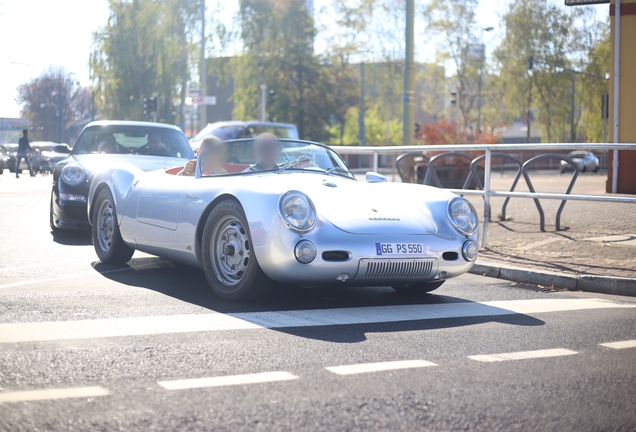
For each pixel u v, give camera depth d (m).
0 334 4.04
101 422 2.75
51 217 9.09
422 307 5.22
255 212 4.90
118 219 6.48
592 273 6.52
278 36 55.62
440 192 5.61
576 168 9.28
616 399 3.17
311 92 56.06
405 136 16.91
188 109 40.34
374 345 4.01
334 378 3.36
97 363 3.52
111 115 60.44
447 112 57.84
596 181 21.42
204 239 5.31
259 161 5.83
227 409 2.91
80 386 3.17
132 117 59.19
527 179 9.53
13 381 3.23
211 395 3.08
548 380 3.42
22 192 16.22
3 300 5.01
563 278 6.46
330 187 5.37
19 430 2.66
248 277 5.00
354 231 4.88
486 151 8.06
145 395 3.06
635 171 13.80
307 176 5.68
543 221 9.35
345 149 10.55
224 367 3.50
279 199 4.82
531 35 50.00
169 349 3.80
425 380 3.36
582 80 49.69
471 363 3.69
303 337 4.15
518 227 9.74
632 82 14.04
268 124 23.06
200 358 3.65
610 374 3.55
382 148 9.95
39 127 91.12
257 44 55.91
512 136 70.75
